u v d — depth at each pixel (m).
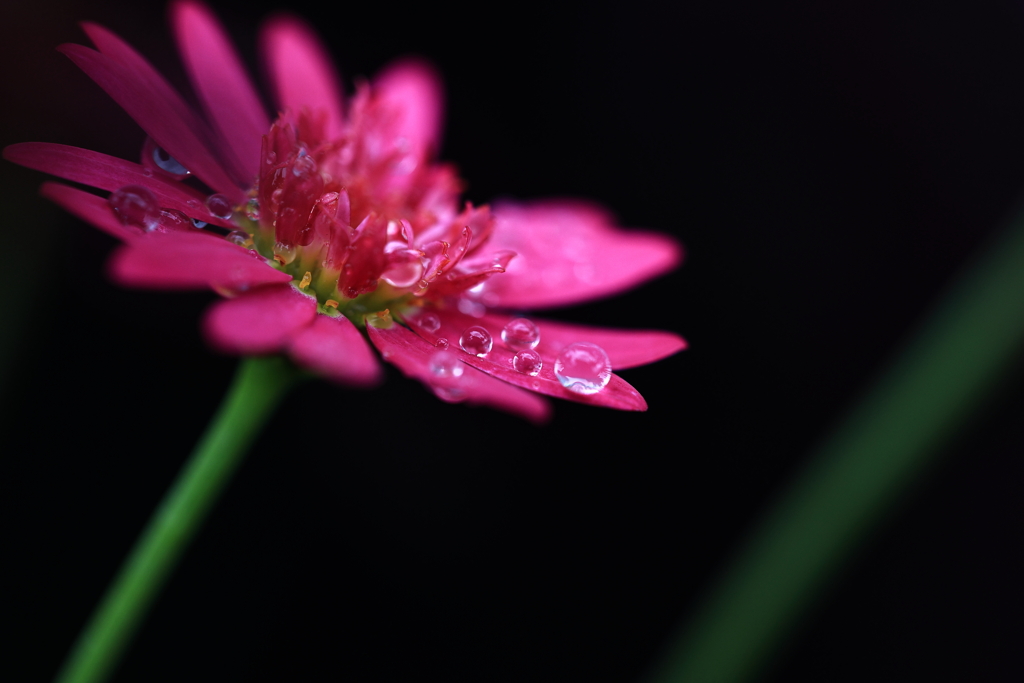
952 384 0.21
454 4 0.29
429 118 0.19
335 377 0.15
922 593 0.27
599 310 0.27
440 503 0.25
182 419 0.24
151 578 0.17
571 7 0.30
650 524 0.27
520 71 0.30
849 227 0.30
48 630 0.22
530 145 0.30
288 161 0.16
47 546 0.22
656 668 0.23
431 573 0.25
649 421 0.27
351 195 0.17
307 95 0.19
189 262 0.15
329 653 0.24
